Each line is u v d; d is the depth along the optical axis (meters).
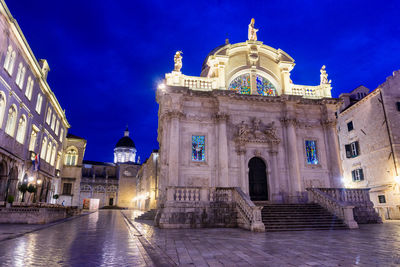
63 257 7.82
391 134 29.56
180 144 24.59
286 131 26.58
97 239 11.77
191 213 18.06
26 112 26.81
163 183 23.34
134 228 17.09
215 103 26.08
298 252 8.87
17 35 22.73
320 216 19.09
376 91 31.58
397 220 26.38
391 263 7.24
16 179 25.64
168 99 25.11
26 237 12.01
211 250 9.27
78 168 48.50
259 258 7.92
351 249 9.45
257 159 26.28
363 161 33.47
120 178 79.38
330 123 27.31
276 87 28.92
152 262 7.33
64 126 44.44
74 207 34.62
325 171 26.41
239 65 28.64
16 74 23.66
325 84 29.08
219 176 23.92
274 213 19.22
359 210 21.69
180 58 27.22
